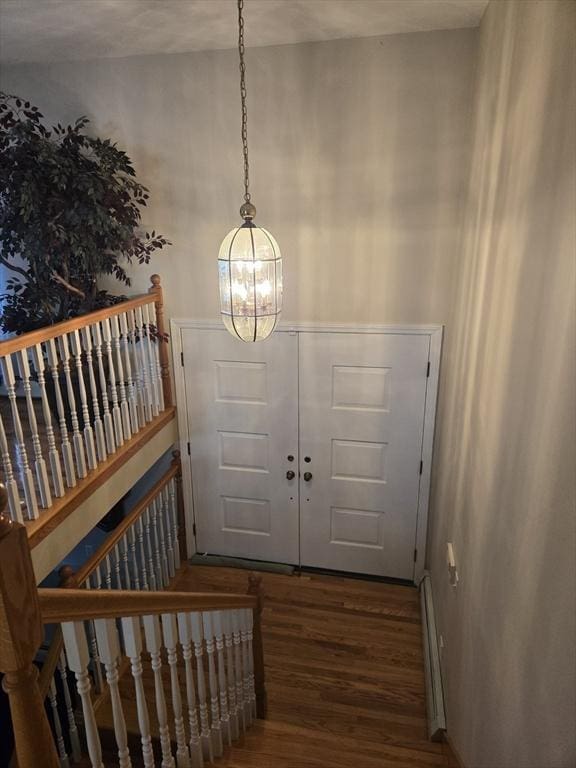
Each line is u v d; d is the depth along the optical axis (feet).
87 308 12.03
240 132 11.74
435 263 11.73
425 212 11.45
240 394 13.84
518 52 6.43
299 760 8.62
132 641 4.88
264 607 13.55
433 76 10.59
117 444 11.47
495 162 7.65
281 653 12.03
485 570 6.64
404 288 12.06
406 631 12.68
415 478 13.44
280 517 14.73
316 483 14.15
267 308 8.70
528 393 5.16
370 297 12.30
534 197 5.35
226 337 13.39
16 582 2.88
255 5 8.94
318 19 9.62
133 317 11.94
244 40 10.72
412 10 9.27
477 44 10.07
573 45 4.35
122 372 11.49
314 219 12.01
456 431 10.03
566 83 4.50
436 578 12.08
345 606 13.55
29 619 3.00
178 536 15.10
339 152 11.45
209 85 11.55
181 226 12.72
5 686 3.02
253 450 14.28
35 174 10.07
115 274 13.02
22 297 11.57
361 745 9.39
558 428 4.20
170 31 10.07
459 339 10.42
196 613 6.47
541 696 4.21
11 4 8.68
